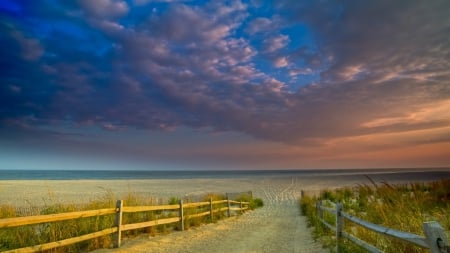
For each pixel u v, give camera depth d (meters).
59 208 8.78
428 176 68.69
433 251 2.95
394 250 5.16
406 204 9.01
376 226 4.81
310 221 13.59
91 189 37.62
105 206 9.63
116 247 8.03
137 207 9.06
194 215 13.02
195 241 9.34
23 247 6.43
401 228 6.22
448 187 12.59
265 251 7.99
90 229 7.89
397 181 46.38
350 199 16.77
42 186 41.84
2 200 22.17
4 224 5.27
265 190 45.12
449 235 5.73
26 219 5.68
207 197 18.39
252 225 13.47
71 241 6.77
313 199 21.08
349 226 8.31
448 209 8.95
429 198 11.15
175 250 8.07
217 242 9.25
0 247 6.22
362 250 6.07
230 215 17.91
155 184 54.88
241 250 8.14
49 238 7.04
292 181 72.19
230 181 72.94
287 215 18.23
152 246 8.39
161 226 11.05
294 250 8.01
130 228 8.70
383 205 8.94
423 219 6.60
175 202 14.77
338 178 83.56
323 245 8.08
